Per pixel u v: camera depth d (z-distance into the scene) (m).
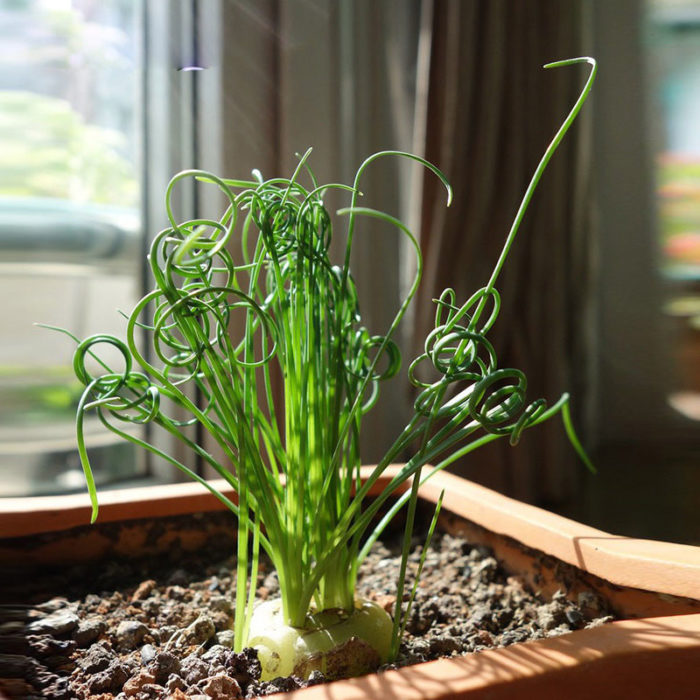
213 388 0.23
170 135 0.67
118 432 0.23
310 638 0.24
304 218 0.24
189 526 0.34
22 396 0.78
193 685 0.22
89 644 0.26
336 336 0.25
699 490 0.96
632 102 1.27
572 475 0.89
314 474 0.25
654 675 0.18
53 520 0.31
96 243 0.75
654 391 1.28
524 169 0.77
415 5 0.86
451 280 0.74
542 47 0.79
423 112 0.74
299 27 0.67
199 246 0.22
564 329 0.82
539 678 0.17
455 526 0.35
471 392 0.23
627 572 0.25
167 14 0.66
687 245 1.28
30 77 0.77
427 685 0.16
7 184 0.77
